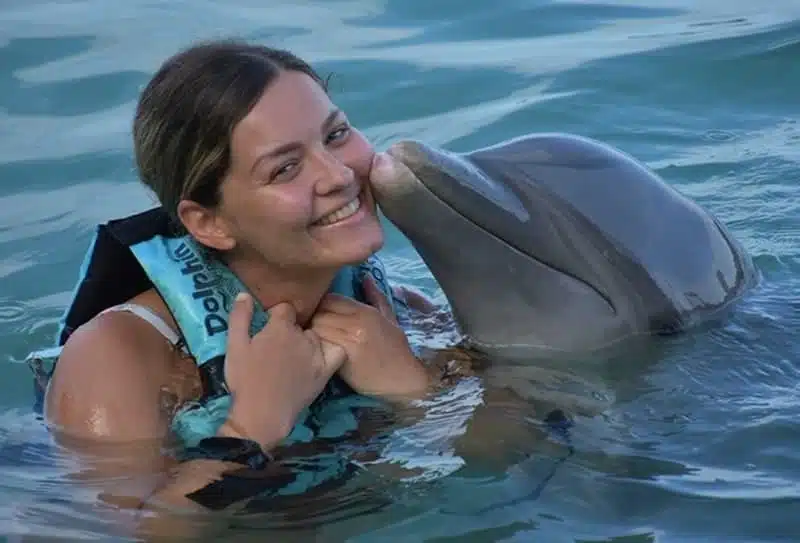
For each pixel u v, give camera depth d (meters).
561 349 6.21
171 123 5.61
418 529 5.19
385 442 5.73
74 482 5.52
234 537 5.12
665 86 10.96
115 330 5.84
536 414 5.90
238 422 5.57
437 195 5.72
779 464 5.54
